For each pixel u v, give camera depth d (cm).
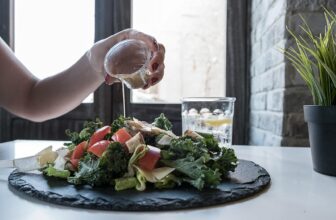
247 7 170
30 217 39
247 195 46
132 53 67
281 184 54
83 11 178
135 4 176
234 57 171
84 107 179
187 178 48
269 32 125
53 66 182
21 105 103
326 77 59
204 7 173
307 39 101
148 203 41
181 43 175
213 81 176
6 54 104
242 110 173
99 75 91
